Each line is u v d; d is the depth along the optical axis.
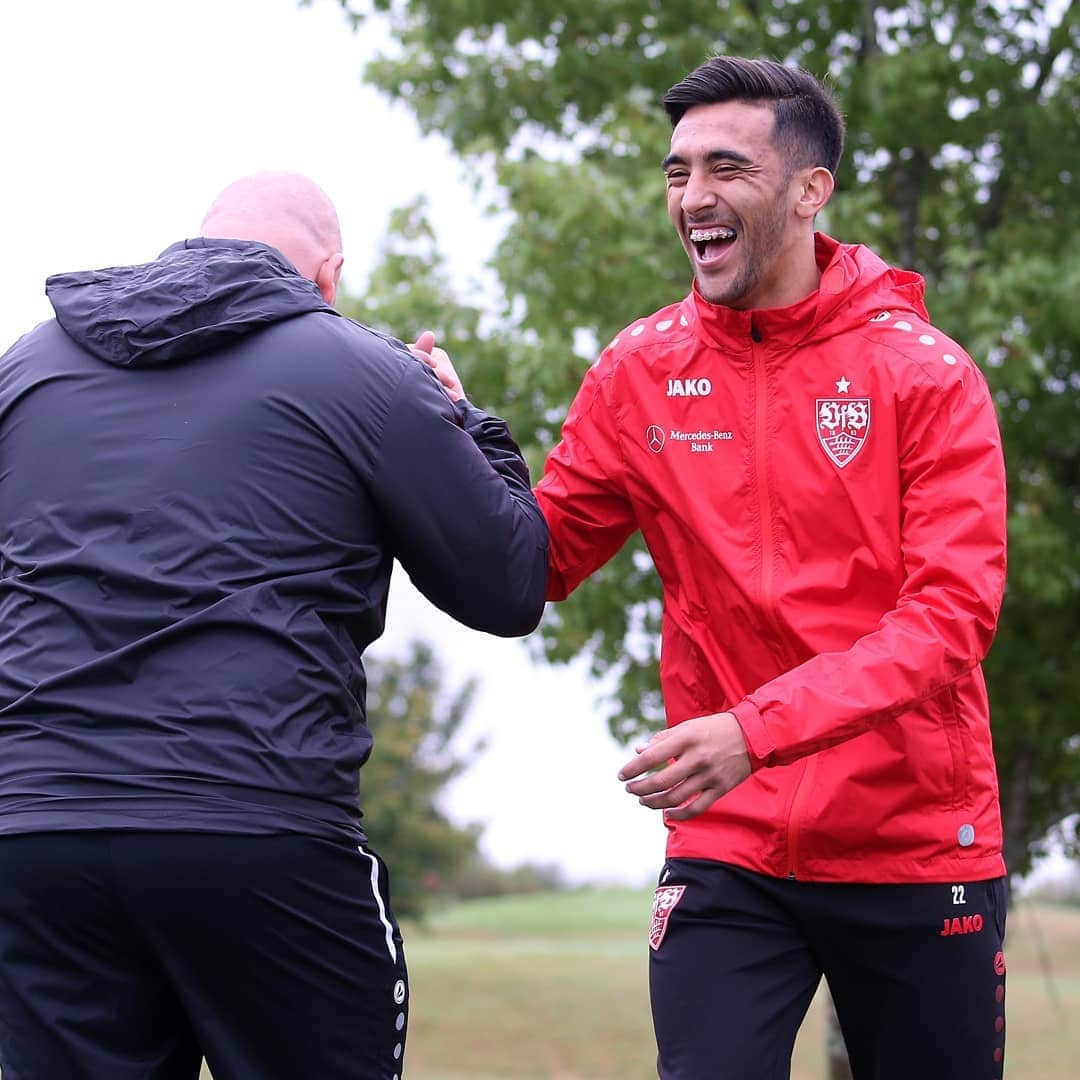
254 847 2.16
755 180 2.57
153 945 2.20
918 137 6.98
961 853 2.63
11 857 2.18
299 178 2.70
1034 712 7.05
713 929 2.66
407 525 2.40
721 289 2.63
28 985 2.22
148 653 2.19
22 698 2.20
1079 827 7.88
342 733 2.31
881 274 2.70
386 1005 2.36
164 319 2.34
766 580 2.64
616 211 6.57
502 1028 13.23
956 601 2.42
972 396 2.57
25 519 2.33
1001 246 6.99
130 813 2.13
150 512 2.25
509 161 7.04
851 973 2.69
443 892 26.77
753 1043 2.57
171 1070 2.32
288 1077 2.29
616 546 3.00
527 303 6.96
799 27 7.32
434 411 2.42
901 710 2.37
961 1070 2.66
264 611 2.22
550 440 6.93
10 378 2.44
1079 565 6.73
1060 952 20.52
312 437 2.32
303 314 2.41
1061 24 6.91
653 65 7.25
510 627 2.54
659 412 2.77
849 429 2.61
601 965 18.33
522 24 7.39
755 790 2.65
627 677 7.35
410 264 8.14
